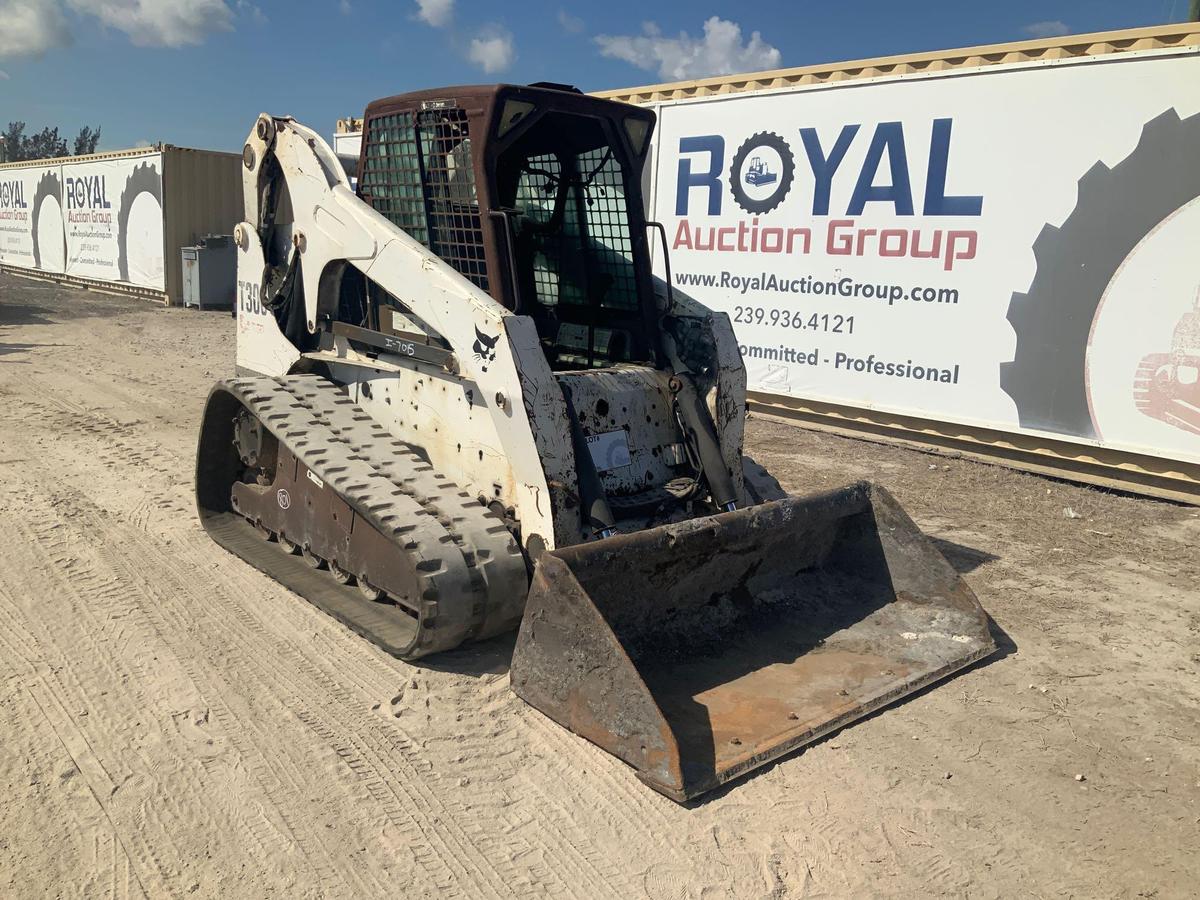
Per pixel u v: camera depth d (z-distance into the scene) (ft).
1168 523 22.24
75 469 22.71
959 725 12.48
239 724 11.70
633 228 16.01
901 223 27.45
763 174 30.68
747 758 10.99
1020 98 24.68
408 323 15.81
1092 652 15.03
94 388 33.22
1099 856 9.99
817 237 29.50
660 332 16.39
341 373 17.24
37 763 10.72
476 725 11.94
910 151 26.99
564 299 17.71
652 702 10.68
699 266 33.22
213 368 38.60
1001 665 14.38
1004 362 25.93
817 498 14.46
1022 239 25.12
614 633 11.49
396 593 13.65
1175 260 22.65
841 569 15.64
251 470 18.38
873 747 11.82
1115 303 23.70
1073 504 23.54
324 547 15.62
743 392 16.12
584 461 13.37
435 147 15.02
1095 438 24.50
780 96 29.86
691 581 13.41
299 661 13.42
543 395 13.00
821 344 29.94
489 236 14.11
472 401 14.11
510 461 13.37
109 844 9.43
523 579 13.10
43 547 17.33
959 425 27.22
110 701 12.10
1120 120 23.06
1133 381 23.68
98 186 68.80
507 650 14.03
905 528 14.89
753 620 14.25
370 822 9.98
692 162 32.76
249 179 18.75
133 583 15.90
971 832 10.29
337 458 14.47
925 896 9.29
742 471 16.22
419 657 13.12
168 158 60.75
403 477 14.11
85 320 53.47
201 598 15.42
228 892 8.84
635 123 15.57
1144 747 12.21
